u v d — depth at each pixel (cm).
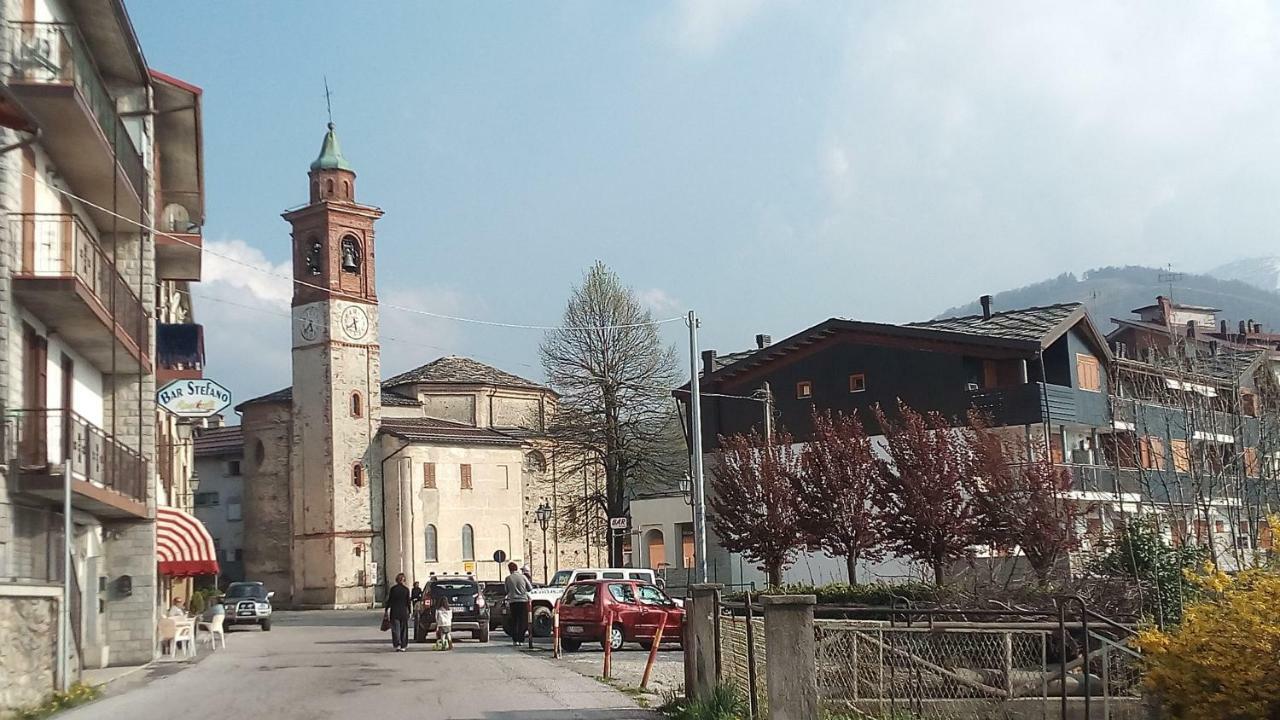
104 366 2866
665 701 1684
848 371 4891
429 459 7769
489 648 3303
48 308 2312
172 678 2445
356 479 7744
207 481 8369
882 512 3155
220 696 2014
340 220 7938
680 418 5538
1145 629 1369
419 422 8219
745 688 1434
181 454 5097
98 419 2895
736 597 1677
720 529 3628
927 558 3033
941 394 4606
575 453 6125
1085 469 3850
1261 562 2052
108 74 2955
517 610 3384
